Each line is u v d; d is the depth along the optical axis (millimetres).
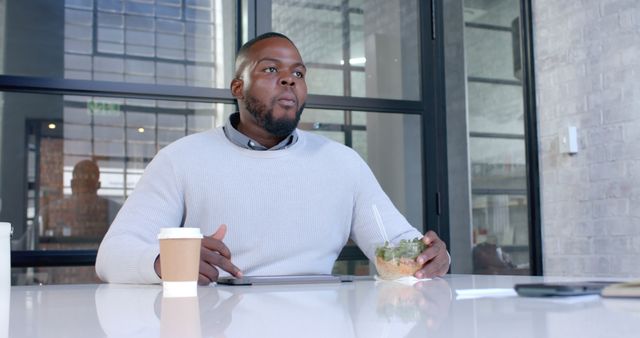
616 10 2848
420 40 3266
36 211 2883
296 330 478
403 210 3172
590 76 2979
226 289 1021
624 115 2803
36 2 2934
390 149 3174
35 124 2895
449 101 3273
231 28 3057
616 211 2834
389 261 1202
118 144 2996
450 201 3229
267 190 1552
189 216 1532
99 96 2947
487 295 763
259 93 1639
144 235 1423
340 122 3107
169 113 3035
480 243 3256
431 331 460
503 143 3330
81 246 2941
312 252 1556
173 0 3062
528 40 3338
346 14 3146
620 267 2801
